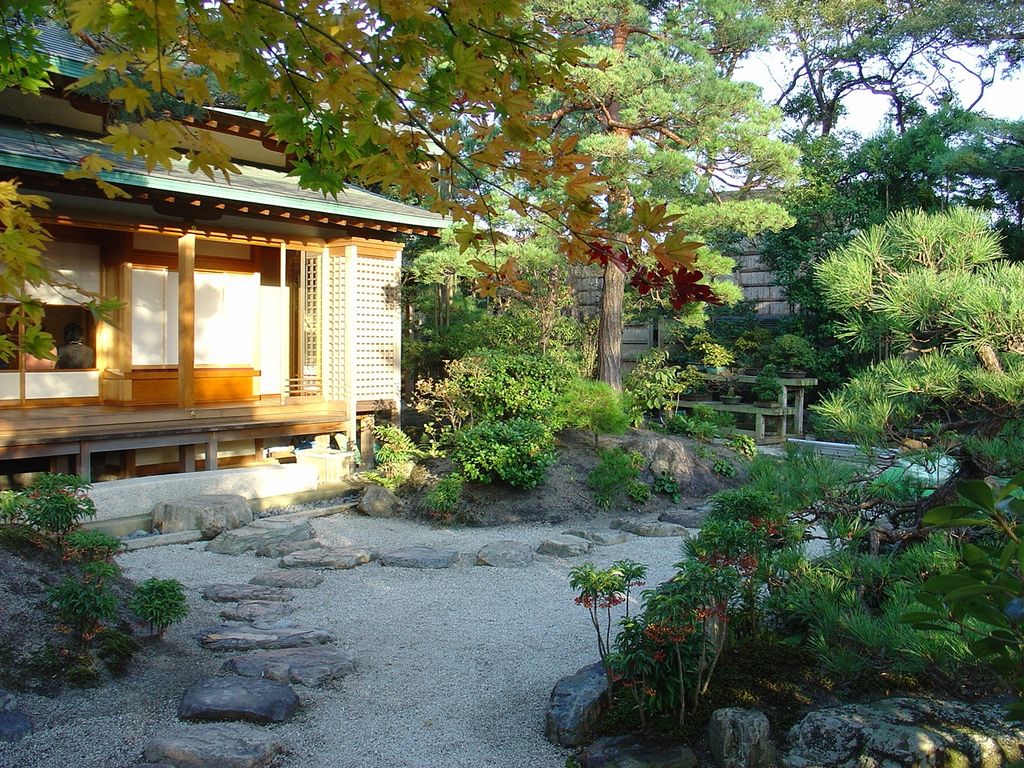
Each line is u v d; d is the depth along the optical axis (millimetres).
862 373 4797
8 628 4992
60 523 5938
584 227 2473
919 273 4328
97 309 2725
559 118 13039
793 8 23797
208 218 10289
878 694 4207
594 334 16953
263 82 2557
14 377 9906
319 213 10875
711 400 17547
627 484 11008
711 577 4254
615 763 3914
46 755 4066
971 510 1399
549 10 12156
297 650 5574
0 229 2889
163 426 9734
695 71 11828
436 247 17234
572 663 5582
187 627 6023
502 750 4328
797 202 17734
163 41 2170
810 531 5266
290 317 12617
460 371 11766
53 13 3168
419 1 2229
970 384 4234
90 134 10266
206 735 4207
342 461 11320
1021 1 20297
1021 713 1473
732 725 3879
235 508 9156
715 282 13414
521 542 9047
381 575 7742
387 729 4582
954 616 1494
